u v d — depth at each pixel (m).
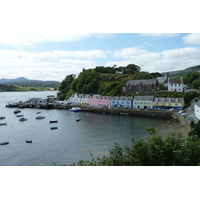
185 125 46.53
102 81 123.19
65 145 38.44
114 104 86.75
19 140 42.50
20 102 112.50
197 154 15.47
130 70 142.12
